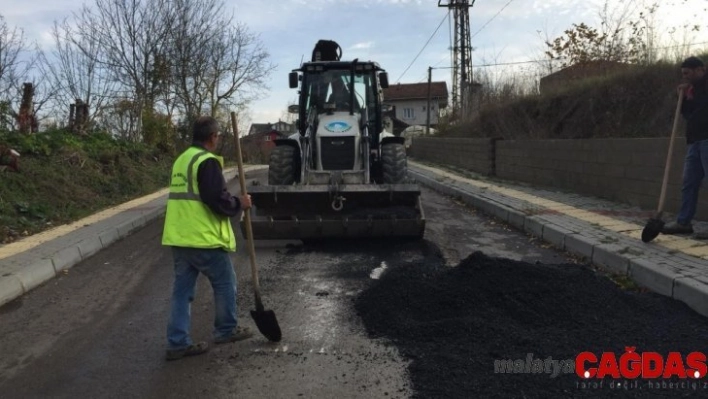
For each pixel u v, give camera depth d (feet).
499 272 16.72
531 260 21.89
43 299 18.49
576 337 13.51
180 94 78.74
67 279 20.90
